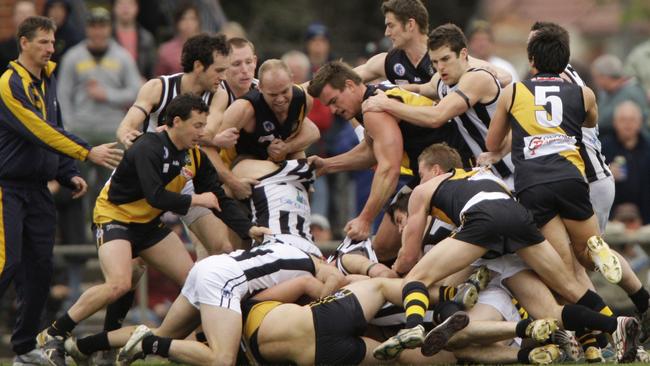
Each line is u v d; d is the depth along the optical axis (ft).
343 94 109.50
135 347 98.78
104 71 149.79
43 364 113.70
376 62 118.01
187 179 105.19
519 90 102.27
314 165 112.47
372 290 100.22
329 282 101.71
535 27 106.83
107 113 149.69
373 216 108.58
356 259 106.73
